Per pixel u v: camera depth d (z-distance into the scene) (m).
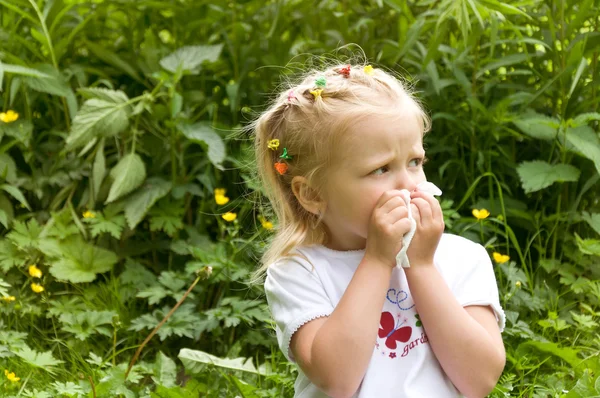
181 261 3.39
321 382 1.76
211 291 3.14
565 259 3.22
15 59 3.38
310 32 3.81
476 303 1.88
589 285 3.01
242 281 3.08
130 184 3.27
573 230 3.27
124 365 2.64
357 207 1.81
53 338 3.03
